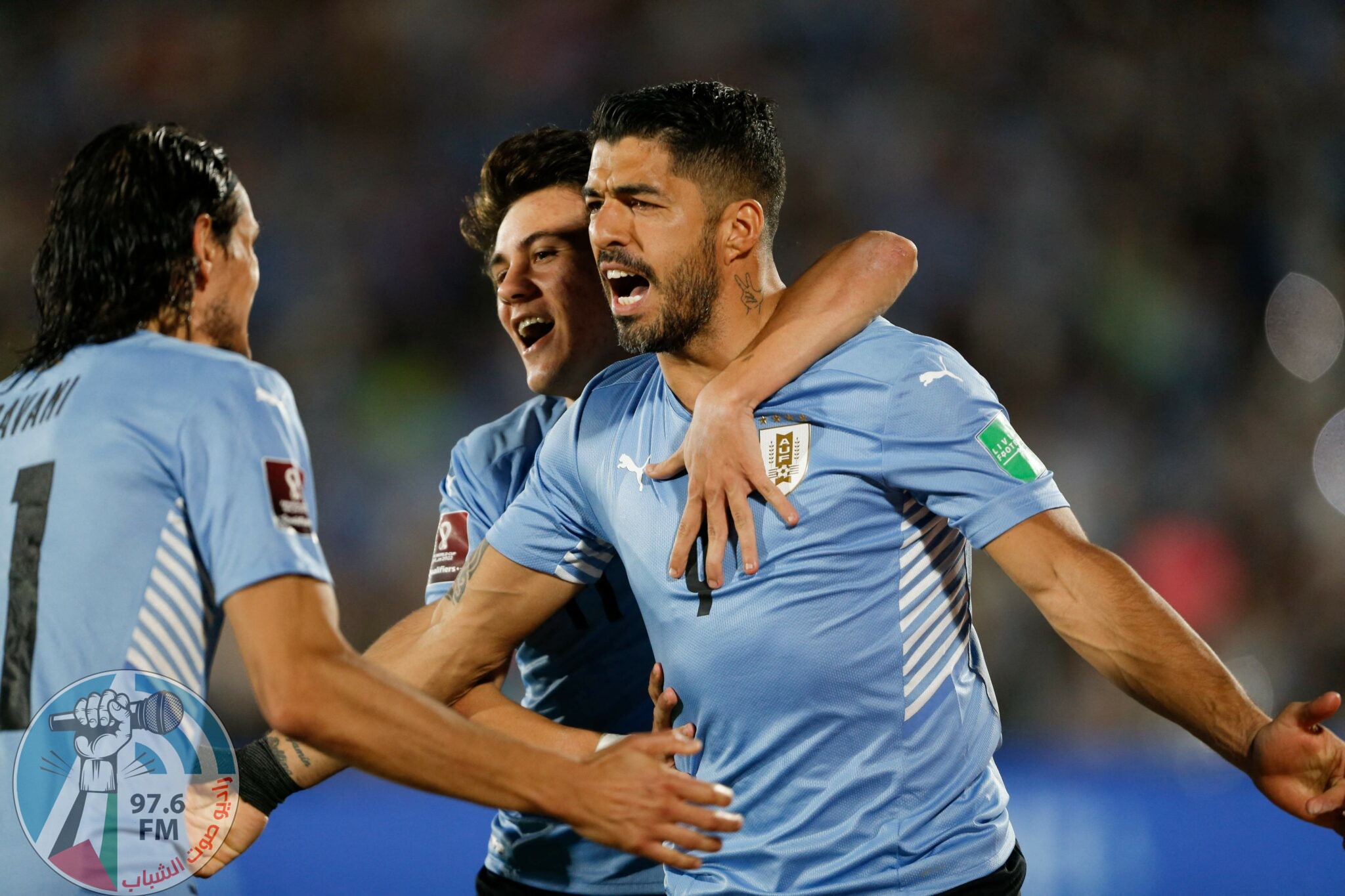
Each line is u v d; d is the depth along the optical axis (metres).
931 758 8.59
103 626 7.24
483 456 11.29
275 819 16.02
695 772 9.06
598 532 9.74
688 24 42.28
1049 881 15.09
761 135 9.07
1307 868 15.17
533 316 11.02
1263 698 31.17
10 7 41.12
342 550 33.72
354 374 36.53
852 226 39.50
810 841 8.48
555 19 42.31
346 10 41.84
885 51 41.94
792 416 8.73
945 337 38.03
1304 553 33.47
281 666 7.02
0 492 7.55
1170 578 32.62
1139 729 27.36
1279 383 37.38
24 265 37.84
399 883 15.28
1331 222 40.62
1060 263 38.75
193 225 8.01
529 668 11.17
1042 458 34.78
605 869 10.65
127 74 41.00
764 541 8.60
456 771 7.28
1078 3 42.25
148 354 7.59
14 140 40.19
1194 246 39.75
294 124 40.84
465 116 41.31
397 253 38.84
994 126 40.81
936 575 8.90
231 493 7.21
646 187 8.73
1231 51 42.28
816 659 8.46
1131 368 36.88
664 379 9.44
